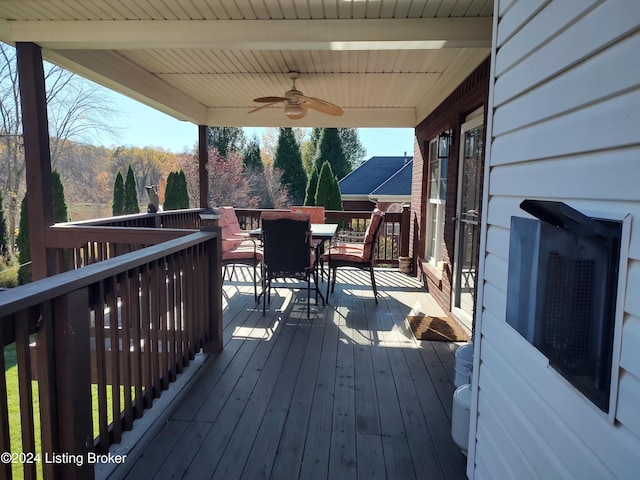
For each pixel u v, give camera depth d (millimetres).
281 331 3752
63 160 12906
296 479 1819
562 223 981
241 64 4277
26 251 7977
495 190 1546
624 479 829
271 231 4102
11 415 2900
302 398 2523
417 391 2629
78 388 1520
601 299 882
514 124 1381
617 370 852
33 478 1372
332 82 4891
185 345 2760
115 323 1881
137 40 3156
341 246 5367
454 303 4102
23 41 3230
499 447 1479
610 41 891
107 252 3801
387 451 2023
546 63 1170
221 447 2029
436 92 5074
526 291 1175
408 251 6734
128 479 1788
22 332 1306
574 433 1012
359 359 3125
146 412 2277
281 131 18984
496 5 1558
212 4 2832
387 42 3049
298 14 2965
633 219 818
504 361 1439
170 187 11180
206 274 3105
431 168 5773
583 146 990
